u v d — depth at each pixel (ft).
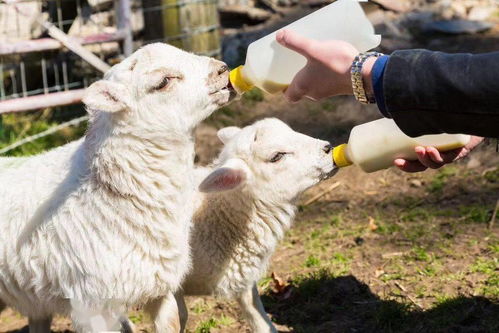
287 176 12.79
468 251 15.67
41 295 11.80
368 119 22.84
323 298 14.87
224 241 12.96
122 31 22.00
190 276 13.12
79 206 11.27
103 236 11.10
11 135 22.45
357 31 9.25
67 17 25.32
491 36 25.46
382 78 7.66
